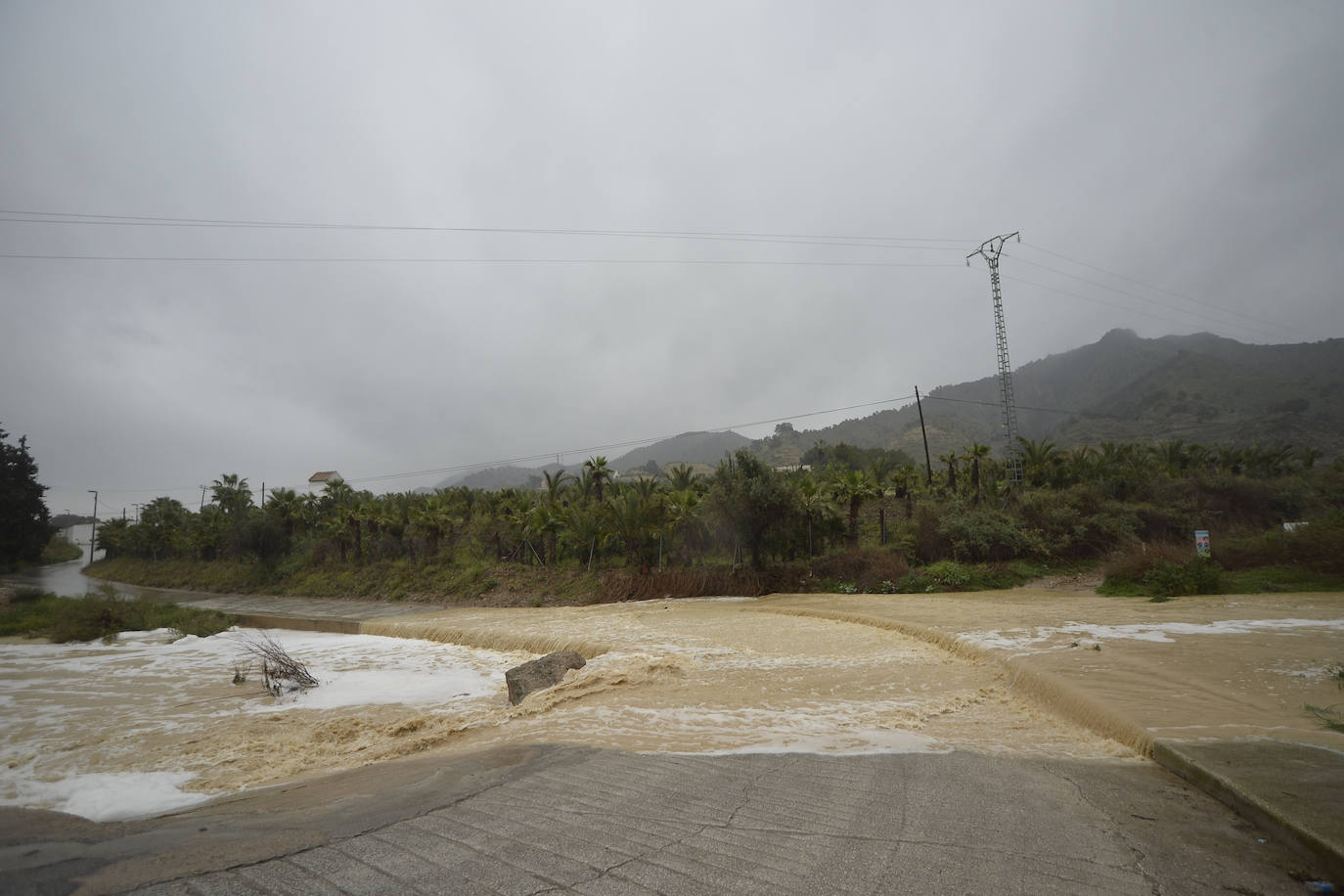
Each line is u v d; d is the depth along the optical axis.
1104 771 7.28
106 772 10.02
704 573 37.78
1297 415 145.25
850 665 15.38
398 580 50.78
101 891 4.52
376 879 4.54
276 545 64.25
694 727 9.98
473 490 71.19
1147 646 14.36
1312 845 4.81
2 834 7.04
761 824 5.57
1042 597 28.75
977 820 5.65
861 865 4.71
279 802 7.18
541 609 35.72
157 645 26.75
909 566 36.25
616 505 40.69
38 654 23.97
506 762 7.87
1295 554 27.12
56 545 121.38
